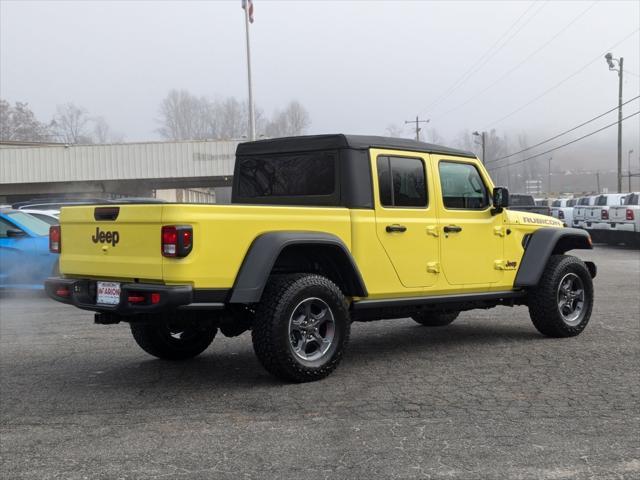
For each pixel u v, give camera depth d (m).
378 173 6.04
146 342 6.29
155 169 42.41
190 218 4.88
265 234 5.25
